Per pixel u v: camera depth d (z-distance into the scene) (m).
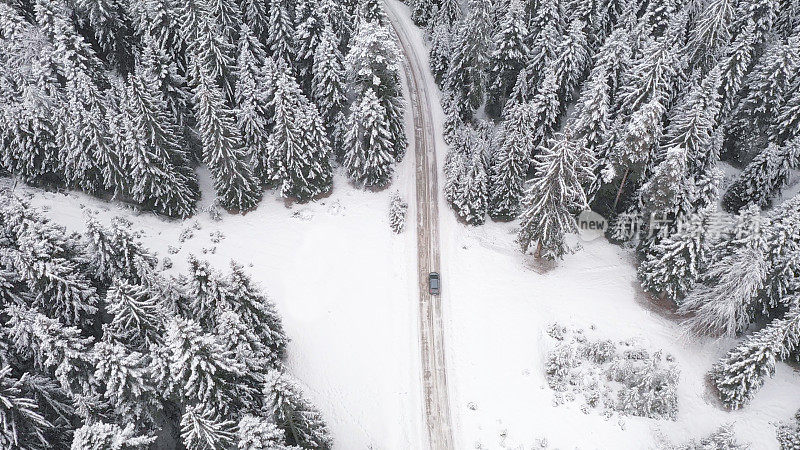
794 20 52.41
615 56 47.47
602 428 33.88
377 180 50.69
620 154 40.12
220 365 26.39
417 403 36.59
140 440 24.80
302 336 40.44
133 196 46.56
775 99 45.78
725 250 36.09
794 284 34.81
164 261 43.91
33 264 31.41
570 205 41.16
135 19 52.22
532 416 34.94
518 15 49.78
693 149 40.75
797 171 49.22
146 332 30.72
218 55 47.91
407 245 47.12
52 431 29.45
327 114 51.94
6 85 47.19
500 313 41.50
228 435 26.08
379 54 45.78
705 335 37.88
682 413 34.66
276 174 47.91
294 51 52.59
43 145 46.53
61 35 46.53
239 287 32.72
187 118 50.59
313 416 28.48
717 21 46.16
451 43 59.47
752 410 34.84
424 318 41.69
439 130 57.75
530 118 46.16
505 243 47.38
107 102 48.03
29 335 29.22
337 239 47.75
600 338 39.16
